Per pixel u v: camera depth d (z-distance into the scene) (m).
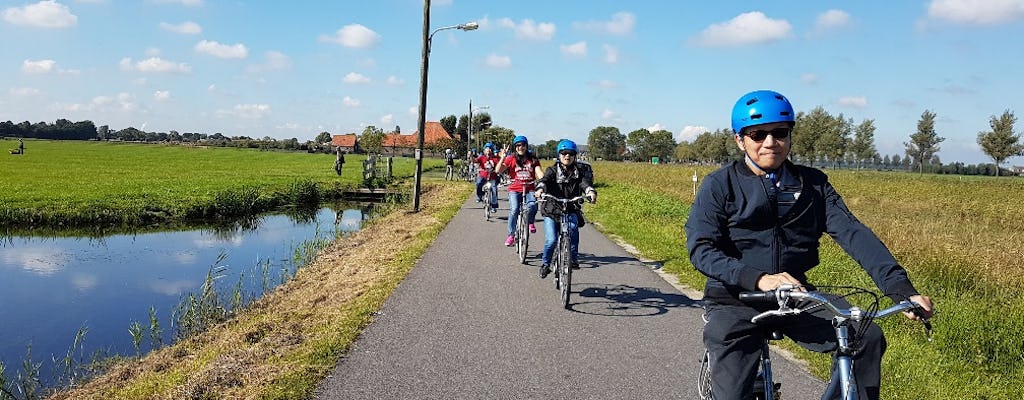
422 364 5.12
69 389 5.57
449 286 7.98
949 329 6.14
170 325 7.86
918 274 9.17
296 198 24.75
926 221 17.17
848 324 2.57
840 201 2.91
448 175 36.75
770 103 2.78
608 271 9.31
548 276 8.74
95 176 32.22
